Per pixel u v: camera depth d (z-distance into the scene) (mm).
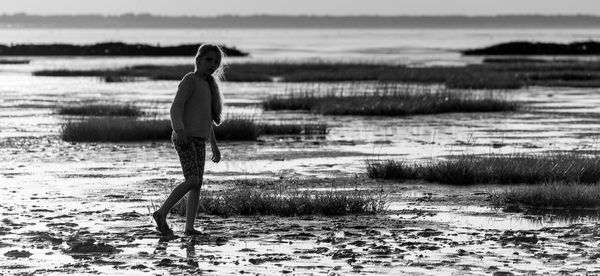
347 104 60156
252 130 42562
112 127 41781
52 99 74375
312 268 15617
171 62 183000
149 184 27141
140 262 16141
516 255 16750
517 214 21828
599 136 43938
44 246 17547
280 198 22438
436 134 45375
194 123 19000
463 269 15531
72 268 15570
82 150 37375
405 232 19281
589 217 21391
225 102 71188
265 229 19594
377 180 28172
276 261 16219
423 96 64812
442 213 21922
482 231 19453
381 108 59000
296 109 63688
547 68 132375
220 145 40062
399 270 15445
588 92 84812
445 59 194625
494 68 132625
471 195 24875
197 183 18891
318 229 19625
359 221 20734
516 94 81500
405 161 33312
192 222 19000
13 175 29312
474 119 55250
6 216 21156
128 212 21641
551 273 15180
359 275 15047
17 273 15164
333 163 33125
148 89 91000
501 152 36562
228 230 19453
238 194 22469
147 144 40031
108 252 17016
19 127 49125
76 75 122875
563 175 26891
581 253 16906
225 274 15117
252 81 108250
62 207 22594
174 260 16297
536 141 41469
